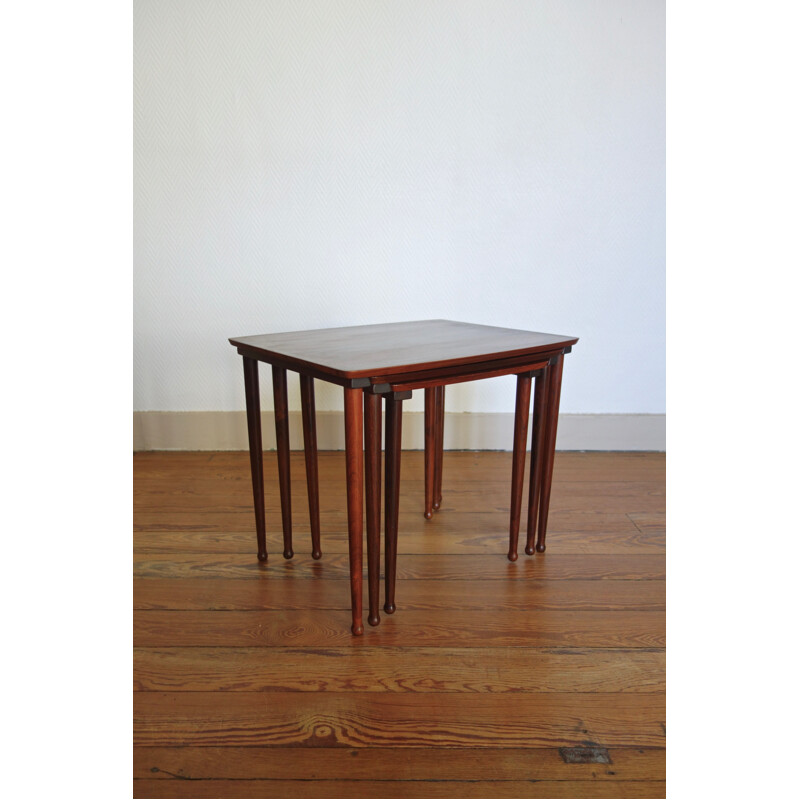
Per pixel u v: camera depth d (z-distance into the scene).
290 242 2.98
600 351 3.11
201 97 2.84
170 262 2.98
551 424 2.06
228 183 2.92
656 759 1.29
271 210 2.95
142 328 3.05
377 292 3.04
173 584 1.96
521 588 1.93
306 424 2.01
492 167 2.93
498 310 3.07
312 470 2.04
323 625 1.75
